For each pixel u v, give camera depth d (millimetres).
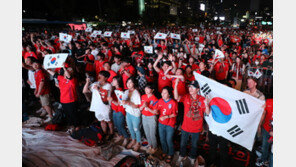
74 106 4809
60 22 36094
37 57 7742
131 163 3361
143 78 5539
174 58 5742
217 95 3316
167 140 3824
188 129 3578
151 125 3893
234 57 7227
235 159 3951
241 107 3121
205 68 5293
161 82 5469
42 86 5016
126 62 5523
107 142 4500
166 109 3633
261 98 3588
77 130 4578
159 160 3816
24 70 6797
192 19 109625
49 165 3389
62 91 4664
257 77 4684
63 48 10180
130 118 4125
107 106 4352
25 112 6000
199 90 3553
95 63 6980
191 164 3857
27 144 4035
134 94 3896
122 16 64625
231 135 3268
